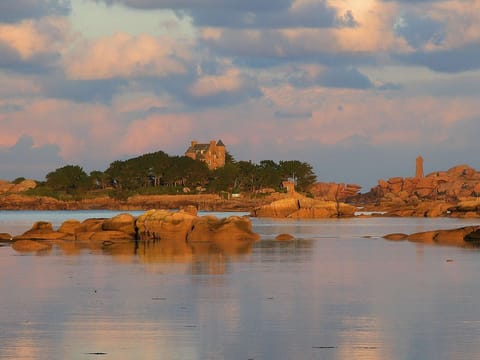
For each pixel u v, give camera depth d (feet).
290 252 468.34
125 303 248.93
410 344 186.19
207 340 190.49
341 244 551.59
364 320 217.97
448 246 521.24
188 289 284.41
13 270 354.74
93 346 183.62
